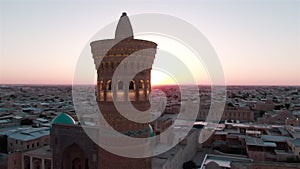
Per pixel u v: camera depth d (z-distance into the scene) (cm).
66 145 4422
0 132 8869
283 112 11681
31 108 16988
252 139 7925
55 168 4531
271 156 6881
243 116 13675
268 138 8131
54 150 4550
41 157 5678
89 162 4197
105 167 2339
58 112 14825
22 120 11869
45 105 18925
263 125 10269
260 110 16050
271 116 11875
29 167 6216
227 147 8400
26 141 7450
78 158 4509
